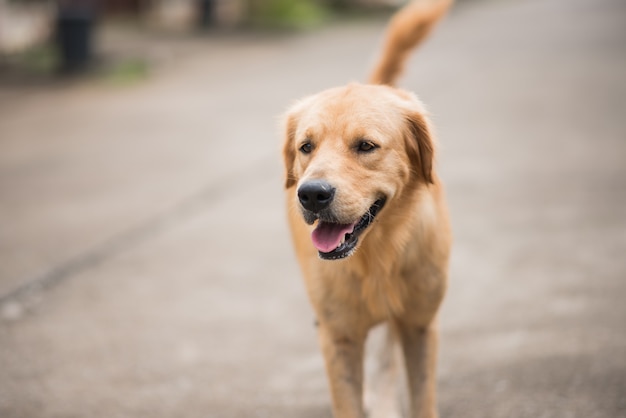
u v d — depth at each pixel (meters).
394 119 3.24
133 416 3.76
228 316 4.86
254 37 20.19
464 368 3.96
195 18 22.30
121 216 6.95
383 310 3.28
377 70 4.32
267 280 5.42
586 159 7.83
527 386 3.71
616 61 14.03
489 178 7.42
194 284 5.39
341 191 2.97
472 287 4.98
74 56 15.25
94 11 19.31
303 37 20.20
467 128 9.70
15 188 8.02
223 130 10.34
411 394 3.37
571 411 3.46
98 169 8.64
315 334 4.55
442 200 3.49
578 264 5.17
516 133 9.24
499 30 20.59
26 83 14.47
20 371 4.24
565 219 6.11
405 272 3.25
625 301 4.51
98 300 5.17
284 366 4.19
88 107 12.30
